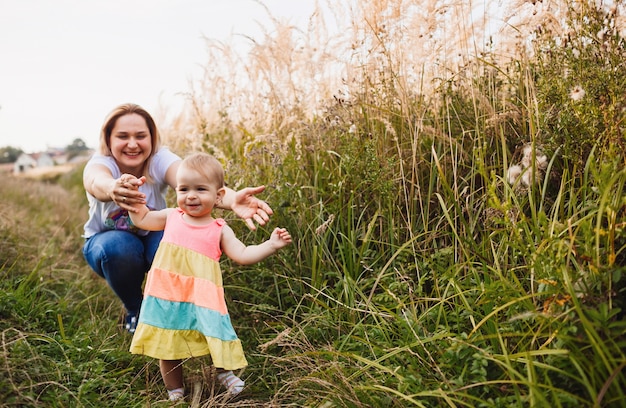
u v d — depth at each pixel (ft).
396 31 13.82
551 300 7.86
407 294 10.77
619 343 6.96
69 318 13.06
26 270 15.83
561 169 10.59
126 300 13.17
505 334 7.91
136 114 12.54
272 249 9.94
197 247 10.03
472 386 7.63
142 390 10.11
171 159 12.94
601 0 10.41
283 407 9.43
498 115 11.58
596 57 10.03
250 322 12.60
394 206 12.27
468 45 13.75
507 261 9.82
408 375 8.66
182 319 9.87
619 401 6.88
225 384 10.11
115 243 12.61
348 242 12.10
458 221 11.56
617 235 7.98
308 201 13.47
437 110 13.35
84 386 9.37
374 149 12.28
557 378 7.64
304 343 10.41
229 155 17.75
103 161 12.50
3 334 9.61
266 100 17.52
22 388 8.93
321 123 14.64
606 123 9.17
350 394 8.56
